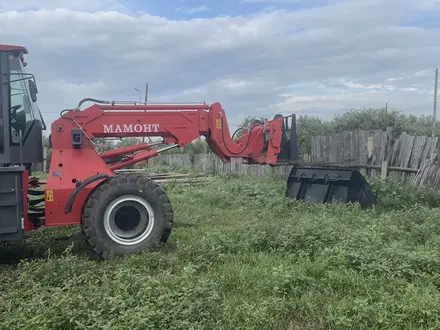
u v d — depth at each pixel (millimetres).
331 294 4566
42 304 4160
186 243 6637
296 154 8602
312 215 8297
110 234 6160
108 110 7043
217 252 5891
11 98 6117
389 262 5129
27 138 6246
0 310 4316
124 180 6238
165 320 3852
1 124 5992
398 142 11273
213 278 4984
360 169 12312
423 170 10234
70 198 6156
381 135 11734
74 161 6387
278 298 4387
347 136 13039
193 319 3934
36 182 7113
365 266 5078
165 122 7363
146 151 7469
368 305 4195
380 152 11719
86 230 6086
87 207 6098
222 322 4012
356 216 7941
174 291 4371
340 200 9117
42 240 7137
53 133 6441
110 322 3793
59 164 6316
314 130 19844
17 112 6160
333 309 4199
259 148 8359
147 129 7254
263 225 7023
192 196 12164
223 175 18438
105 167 6469
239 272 5172
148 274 5289
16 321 3996
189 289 4352
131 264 5590
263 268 5387
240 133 8914
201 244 6148
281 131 8484
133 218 6305
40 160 6570
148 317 3822
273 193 10953
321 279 4875
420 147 10570
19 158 6125
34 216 6258
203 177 18219
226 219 8781
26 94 6277
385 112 18656
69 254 5793
